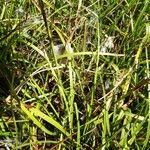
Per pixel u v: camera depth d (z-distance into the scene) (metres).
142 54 0.35
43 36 0.37
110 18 0.39
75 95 0.34
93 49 0.36
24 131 0.31
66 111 0.32
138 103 0.33
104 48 0.36
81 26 0.37
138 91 0.33
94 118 0.31
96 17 0.36
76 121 0.32
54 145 0.31
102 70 0.34
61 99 0.32
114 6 0.39
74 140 0.30
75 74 0.34
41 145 0.31
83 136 0.31
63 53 0.35
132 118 0.32
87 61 0.36
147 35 0.35
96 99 0.34
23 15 0.37
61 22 0.38
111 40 0.36
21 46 0.35
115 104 0.31
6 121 0.31
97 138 0.32
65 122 0.31
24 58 0.35
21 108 0.30
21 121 0.30
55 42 0.37
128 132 0.30
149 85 0.31
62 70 0.34
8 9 0.38
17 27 0.34
